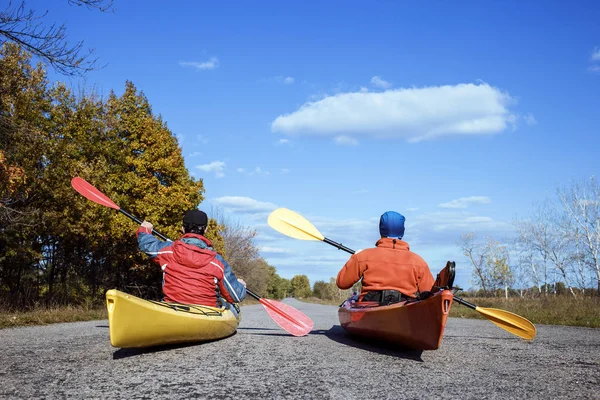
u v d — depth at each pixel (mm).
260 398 2482
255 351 4055
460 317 11523
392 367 3445
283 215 6473
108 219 16891
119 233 18141
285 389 2686
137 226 19016
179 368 3248
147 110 21797
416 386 2830
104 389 2646
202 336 4371
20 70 12891
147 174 20531
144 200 19734
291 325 5383
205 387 2703
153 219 19578
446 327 7852
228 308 5051
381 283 4516
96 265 20766
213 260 4555
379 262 4543
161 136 20922
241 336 5191
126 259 20453
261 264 52562
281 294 112812
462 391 2725
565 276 23516
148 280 23922
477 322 9578
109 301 3438
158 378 2926
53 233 15461
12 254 15016
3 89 12375
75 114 18422
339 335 5594
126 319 3504
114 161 20266
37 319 8336
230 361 3545
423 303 3646
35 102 15281
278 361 3580
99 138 19562
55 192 14609
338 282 4930
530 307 13469
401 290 4473
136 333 3613
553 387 2893
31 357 3725
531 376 3230
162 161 20453
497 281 25453
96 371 3137
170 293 4402
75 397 2480
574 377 3232
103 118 20047
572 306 12938
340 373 3172
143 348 4121
